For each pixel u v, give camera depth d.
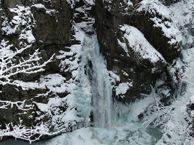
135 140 7.83
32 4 7.80
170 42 8.28
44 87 7.83
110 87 8.31
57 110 7.90
